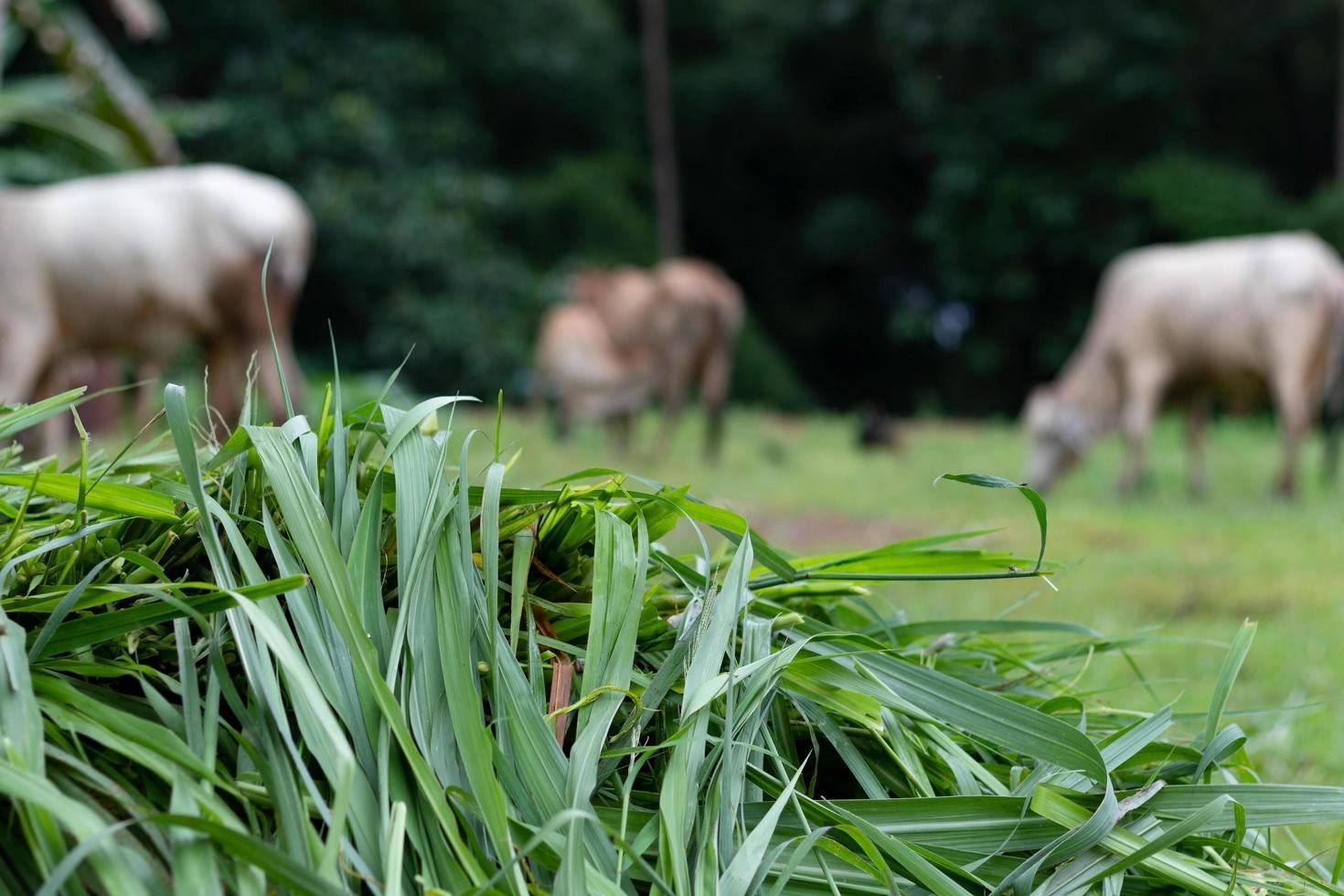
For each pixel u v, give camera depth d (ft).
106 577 4.66
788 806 4.70
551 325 42.37
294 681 4.04
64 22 29.45
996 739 4.97
